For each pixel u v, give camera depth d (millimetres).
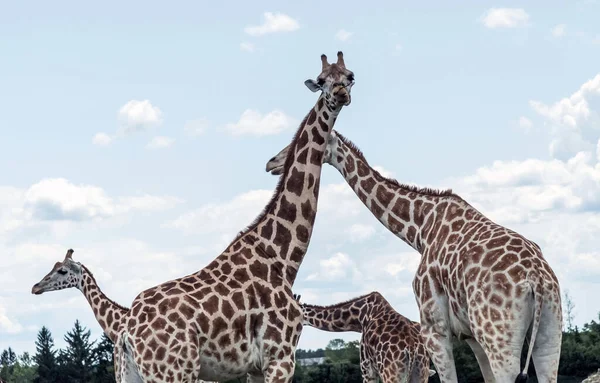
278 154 16781
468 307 13688
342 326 25188
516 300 13148
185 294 13328
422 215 16078
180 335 12961
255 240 14438
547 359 13500
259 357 13758
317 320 25438
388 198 16531
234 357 13516
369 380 23891
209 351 13305
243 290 13711
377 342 23156
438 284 14727
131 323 13109
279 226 14594
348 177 16969
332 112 14656
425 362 22984
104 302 22281
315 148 14789
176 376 12906
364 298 25078
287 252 14531
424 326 15008
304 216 14703
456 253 14266
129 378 13234
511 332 13148
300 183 14727
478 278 13508
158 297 13273
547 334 13477
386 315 23766
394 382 22594
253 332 13672
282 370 13758
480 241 14000
